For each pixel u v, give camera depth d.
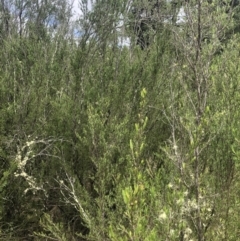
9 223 3.46
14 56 4.67
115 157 3.24
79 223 3.72
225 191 2.60
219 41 2.75
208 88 2.72
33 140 3.43
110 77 4.20
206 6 2.80
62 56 4.82
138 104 3.91
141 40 4.93
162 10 3.72
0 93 3.84
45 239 3.55
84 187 3.40
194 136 2.25
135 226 1.74
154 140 3.80
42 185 3.43
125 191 1.72
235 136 2.47
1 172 3.51
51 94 4.32
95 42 4.54
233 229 2.51
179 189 2.21
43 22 6.09
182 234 1.97
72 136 3.75
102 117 3.46
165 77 4.08
